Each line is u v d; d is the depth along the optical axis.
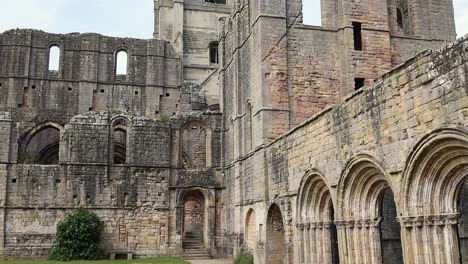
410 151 16.45
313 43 34.12
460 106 14.34
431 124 15.64
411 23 36.75
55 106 51.06
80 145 40.91
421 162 16.36
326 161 23.02
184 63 62.25
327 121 23.00
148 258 39.53
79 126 41.19
